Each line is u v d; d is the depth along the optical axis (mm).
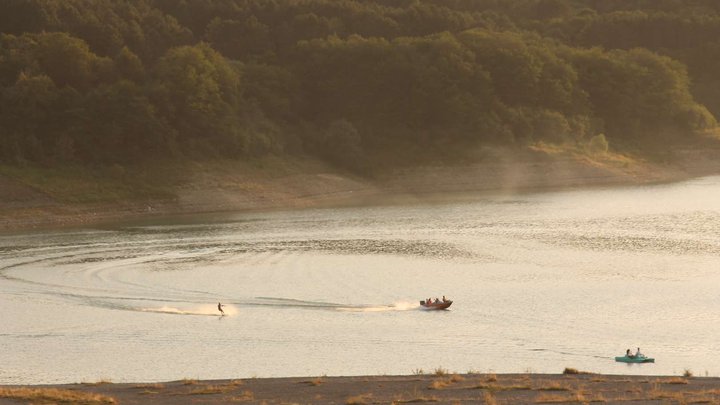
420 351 177375
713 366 163625
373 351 178125
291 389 143375
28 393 137875
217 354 178125
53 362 174125
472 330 193250
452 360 170375
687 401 128750
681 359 168625
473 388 141500
